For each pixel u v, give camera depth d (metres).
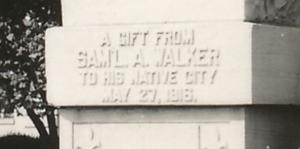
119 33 2.74
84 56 2.77
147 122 2.74
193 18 2.70
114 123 2.78
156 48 2.71
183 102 2.68
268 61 2.68
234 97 2.64
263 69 2.67
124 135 2.77
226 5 2.67
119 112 2.77
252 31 2.64
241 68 2.64
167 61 2.70
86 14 2.79
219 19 2.68
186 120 2.70
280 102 2.71
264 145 2.71
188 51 2.68
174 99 2.69
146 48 2.72
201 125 2.69
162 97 2.70
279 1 2.78
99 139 2.79
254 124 2.68
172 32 2.69
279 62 2.71
